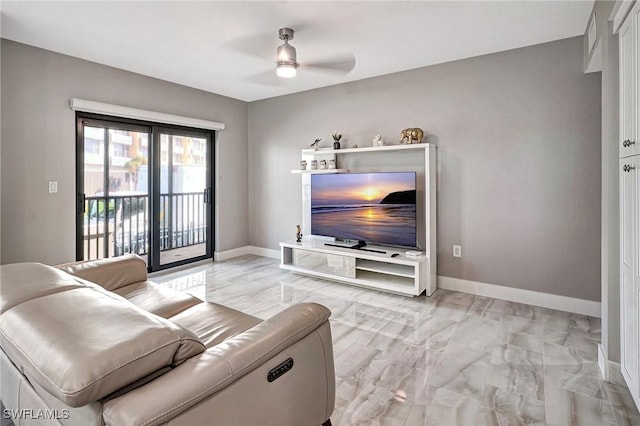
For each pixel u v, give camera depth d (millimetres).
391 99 3914
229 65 3668
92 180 3686
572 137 2975
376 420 1689
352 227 3984
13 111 3049
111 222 3873
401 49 3223
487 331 2658
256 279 4055
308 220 4625
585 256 2963
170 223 4465
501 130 3285
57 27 2779
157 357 972
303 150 4344
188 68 3766
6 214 3039
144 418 821
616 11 1790
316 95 4539
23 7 2463
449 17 2617
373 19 2646
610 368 1997
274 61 3537
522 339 2525
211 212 4941
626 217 1751
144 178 4156
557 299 3090
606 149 1984
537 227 3158
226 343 1158
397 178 3645
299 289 3684
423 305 3197
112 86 3707
